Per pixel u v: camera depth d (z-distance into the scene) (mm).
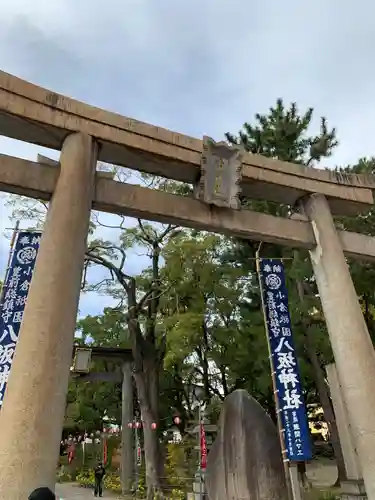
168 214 9461
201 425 14117
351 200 11562
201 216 9789
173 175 10359
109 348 23625
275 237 10453
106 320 28109
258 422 11992
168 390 27953
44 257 7375
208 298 20922
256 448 11453
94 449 33750
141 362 20859
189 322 18250
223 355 21000
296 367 10508
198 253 19234
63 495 22297
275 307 11188
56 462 6020
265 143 18422
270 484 10891
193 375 26562
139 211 9242
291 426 9867
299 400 10125
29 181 8281
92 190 8727
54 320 6789
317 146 18297
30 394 6164
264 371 18984
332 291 9867
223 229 10008
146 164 9914
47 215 8008
